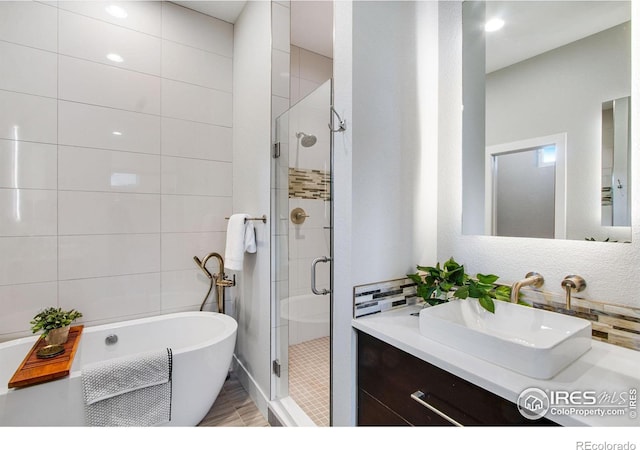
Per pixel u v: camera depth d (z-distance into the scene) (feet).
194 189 7.69
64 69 6.14
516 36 3.97
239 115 7.79
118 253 6.75
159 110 7.21
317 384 5.42
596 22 3.28
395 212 4.33
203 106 7.79
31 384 4.16
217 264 8.05
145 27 7.02
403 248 4.43
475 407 2.51
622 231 3.06
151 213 7.13
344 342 4.01
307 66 7.70
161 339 6.84
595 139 3.27
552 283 3.55
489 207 4.23
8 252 5.67
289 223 5.83
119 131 6.73
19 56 5.73
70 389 4.40
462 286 3.88
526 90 3.87
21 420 4.09
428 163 4.73
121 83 6.75
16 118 5.71
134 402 4.69
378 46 4.08
